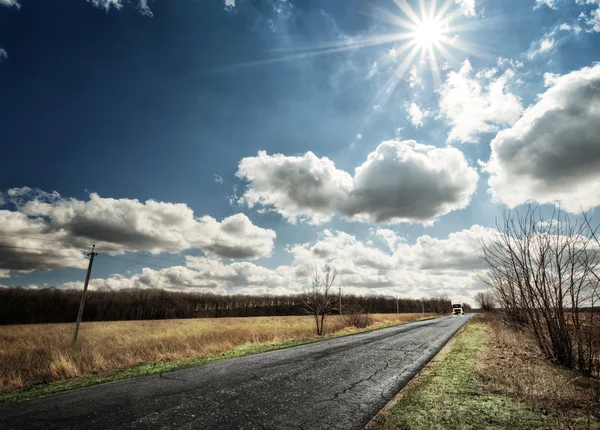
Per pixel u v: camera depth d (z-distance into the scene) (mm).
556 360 7051
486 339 13016
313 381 7086
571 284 6656
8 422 4816
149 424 4520
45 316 69125
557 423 3861
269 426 4363
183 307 93562
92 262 21984
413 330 22141
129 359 11125
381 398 5684
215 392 6246
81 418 4875
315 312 22172
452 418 4195
